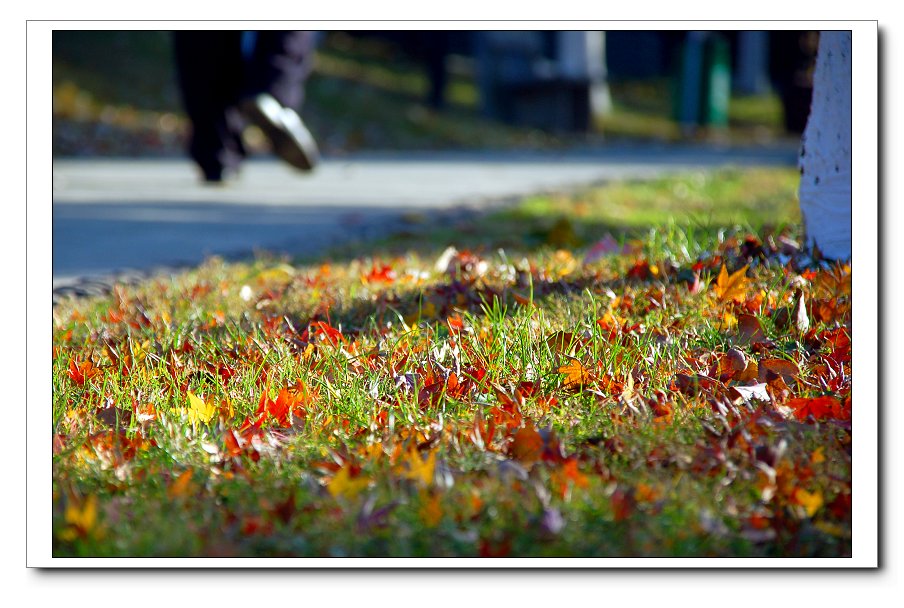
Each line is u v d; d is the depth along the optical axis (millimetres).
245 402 3752
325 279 6086
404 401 3691
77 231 9742
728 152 25141
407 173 17625
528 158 22516
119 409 3762
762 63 47031
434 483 2947
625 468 3129
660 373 3951
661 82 49469
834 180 5625
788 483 2990
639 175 16328
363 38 38875
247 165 18578
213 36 12867
